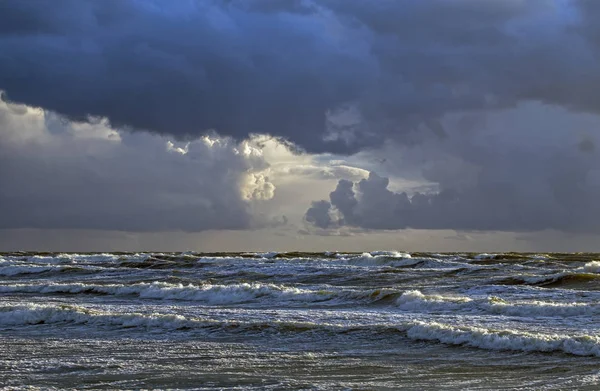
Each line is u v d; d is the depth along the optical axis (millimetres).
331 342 20641
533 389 14555
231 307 31188
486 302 27984
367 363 17594
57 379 15820
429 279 42219
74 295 38469
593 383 14945
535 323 23438
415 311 27766
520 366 16969
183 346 20250
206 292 35969
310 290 35469
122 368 17031
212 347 20047
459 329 20688
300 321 24344
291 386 15047
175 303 33656
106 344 20719
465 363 17469
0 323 25422
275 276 46562
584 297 31031
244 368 17016
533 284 38156
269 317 25859
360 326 22656
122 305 32312
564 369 16469
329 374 16297
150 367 17141
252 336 21797
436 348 19516
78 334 22703
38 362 17828
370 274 45969
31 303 31344
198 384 15273
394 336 21219
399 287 38156
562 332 21391
